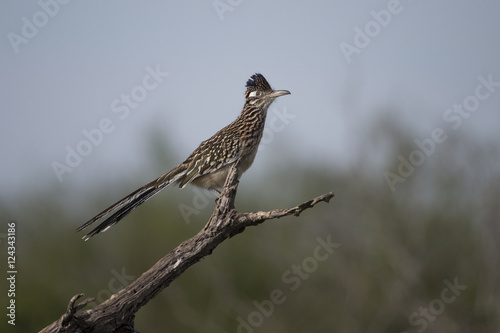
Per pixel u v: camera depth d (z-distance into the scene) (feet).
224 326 50.90
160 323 51.52
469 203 52.11
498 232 46.57
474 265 50.24
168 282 22.44
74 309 20.22
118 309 21.40
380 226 50.55
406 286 48.83
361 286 49.78
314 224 52.31
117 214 32.60
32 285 51.75
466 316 48.55
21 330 50.62
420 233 50.39
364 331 48.80
